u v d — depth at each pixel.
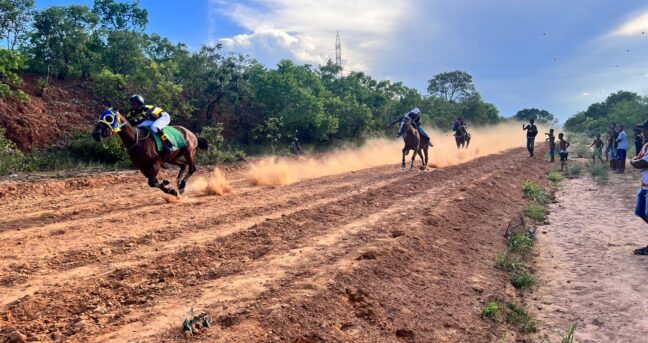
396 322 4.77
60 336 3.84
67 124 20.05
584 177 17.56
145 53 26.56
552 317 5.45
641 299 5.83
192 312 4.11
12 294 4.65
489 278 6.49
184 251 6.09
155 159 9.49
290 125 29.36
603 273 6.82
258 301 4.59
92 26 23.52
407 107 44.16
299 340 4.02
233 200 10.16
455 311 5.28
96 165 17.02
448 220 8.91
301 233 7.49
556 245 8.39
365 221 8.43
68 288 4.80
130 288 4.95
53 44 21.83
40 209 9.16
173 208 9.18
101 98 22.25
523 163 20.67
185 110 24.12
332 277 5.30
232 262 5.96
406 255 6.57
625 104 48.91
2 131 16.78
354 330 4.41
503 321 5.25
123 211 8.95
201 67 27.19
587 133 58.47
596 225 9.75
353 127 34.28
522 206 11.85
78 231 7.24
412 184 12.90
